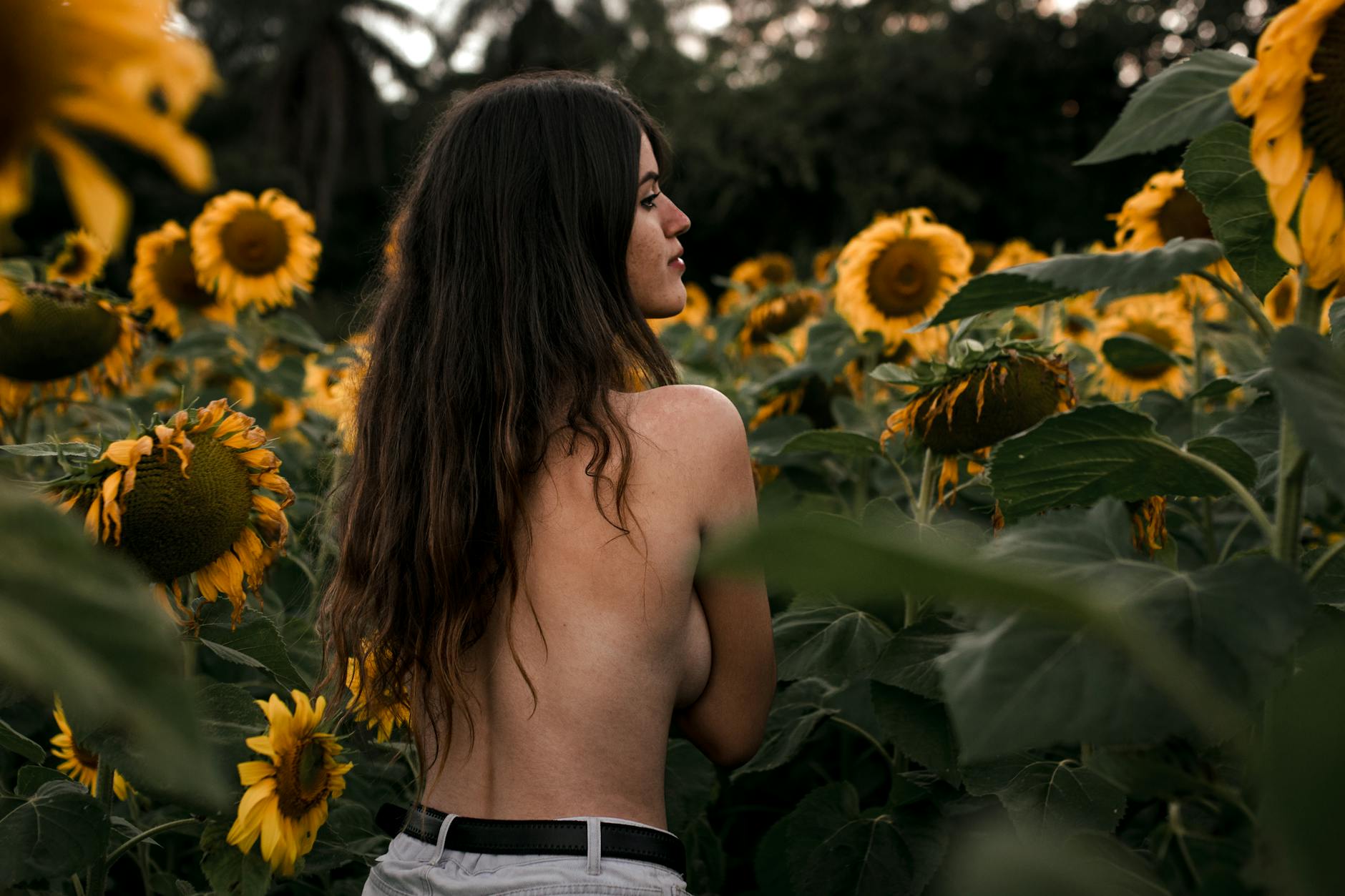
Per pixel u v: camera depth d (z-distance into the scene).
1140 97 1.08
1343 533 2.14
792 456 2.73
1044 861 0.63
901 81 19.77
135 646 0.44
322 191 25.39
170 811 1.87
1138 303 3.56
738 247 21.25
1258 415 1.52
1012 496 1.04
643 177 1.75
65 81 0.42
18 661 0.40
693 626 1.50
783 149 19.42
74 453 1.64
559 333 1.55
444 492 1.47
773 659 1.58
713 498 1.46
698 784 1.92
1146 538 1.54
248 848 1.54
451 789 1.42
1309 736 0.56
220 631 1.69
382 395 1.67
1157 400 2.20
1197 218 2.32
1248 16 18.58
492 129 1.67
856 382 3.21
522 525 1.43
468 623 1.42
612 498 1.42
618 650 1.38
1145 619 0.72
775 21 24.72
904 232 3.00
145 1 0.44
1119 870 0.82
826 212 20.44
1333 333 1.10
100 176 0.43
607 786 1.35
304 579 2.48
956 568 0.45
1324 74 0.72
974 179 20.53
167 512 1.59
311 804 1.65
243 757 1.57
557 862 1.29
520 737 1.37
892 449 2.35
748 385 3.55
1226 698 0.68
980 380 1.81
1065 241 19.16
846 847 1.71
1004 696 0.66
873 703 1.60
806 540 0.44
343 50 26.42
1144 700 0.65
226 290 3.73
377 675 1.59
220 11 28.73
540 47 27.91
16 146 0.42
